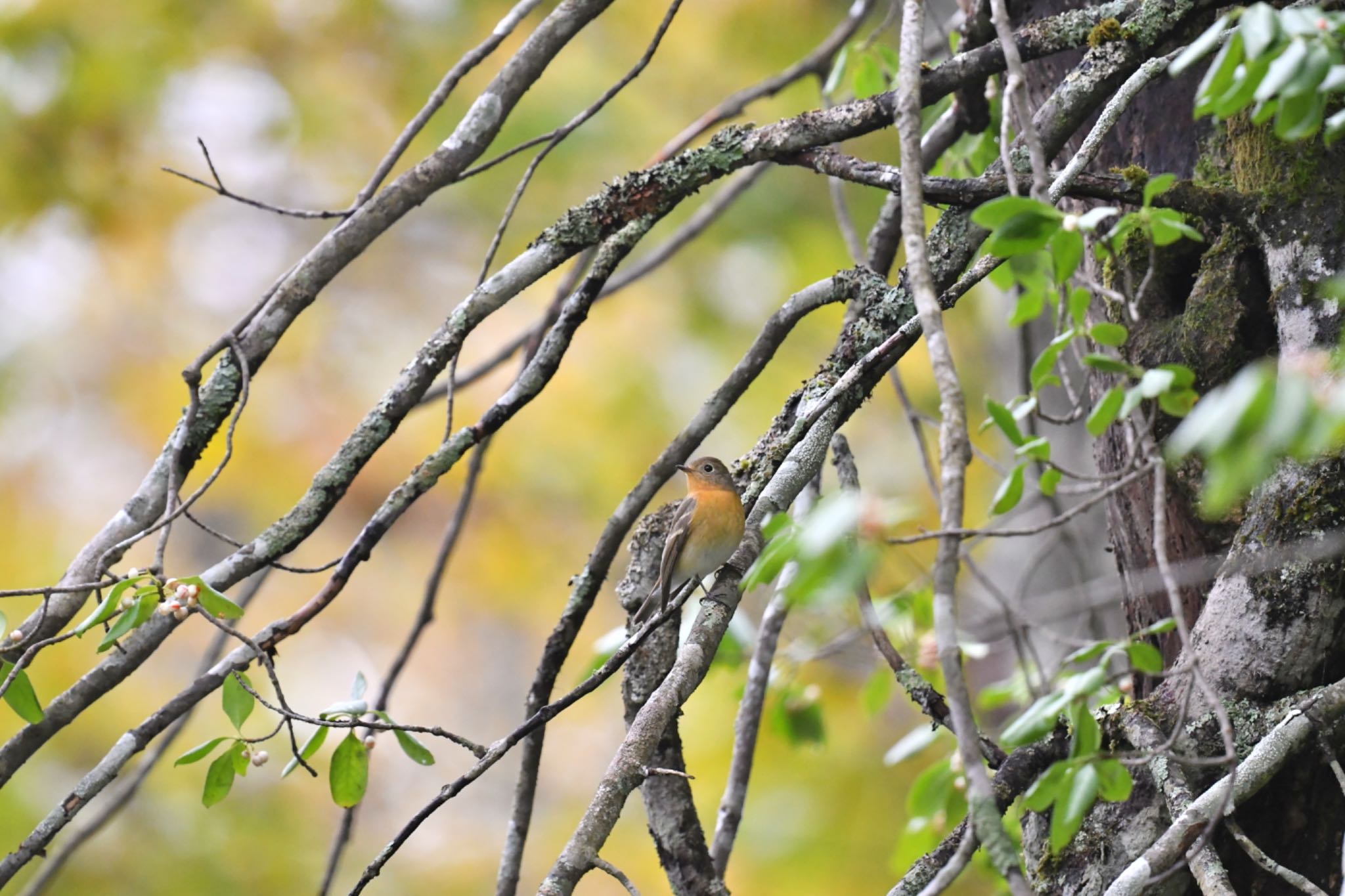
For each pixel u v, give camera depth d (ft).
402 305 70.64
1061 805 14.94
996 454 58.85
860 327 23.18
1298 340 19.49
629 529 26.84
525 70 24.97
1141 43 21.39
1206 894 16.87
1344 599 18.75
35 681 58.03
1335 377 15.94
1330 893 18.66
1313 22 13.61
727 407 26.27
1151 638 22.40
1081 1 24.27
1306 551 18.93
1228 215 20.39
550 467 66.59
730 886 51.55
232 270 71.46
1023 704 28.89
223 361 23.85
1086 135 23.81
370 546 22.59
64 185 55.47
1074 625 38.60
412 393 23.35
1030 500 27.27
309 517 22.68
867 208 63.87
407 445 67.92
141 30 55.21
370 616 78.33
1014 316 16.72
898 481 63.98
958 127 28.53
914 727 56.54
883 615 31.32
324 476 22.90
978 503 56.65
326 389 68.90
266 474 66.80
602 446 66.59
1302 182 19.88
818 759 54.13
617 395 66.08
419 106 58.85
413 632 30.63
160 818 56.44
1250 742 18.57
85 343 69.67
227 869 55.93
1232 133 21.16
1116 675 14.96
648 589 26.55
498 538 69.92
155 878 54.34
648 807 24.30
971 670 47.06
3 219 55.62
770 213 63.77
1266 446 11.21
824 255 63.57
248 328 23.71
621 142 59.88
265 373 68.39
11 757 21.40
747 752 28.12
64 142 55.06
